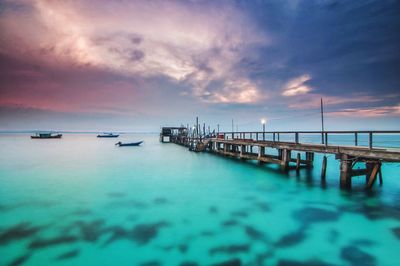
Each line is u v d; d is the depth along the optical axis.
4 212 11.55
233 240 8.62
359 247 8.03
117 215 11.11
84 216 11.02
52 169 24.33
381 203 12.09
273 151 43.12
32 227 9.77
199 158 32.28
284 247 8.06
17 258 7.48
